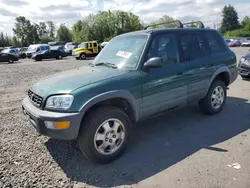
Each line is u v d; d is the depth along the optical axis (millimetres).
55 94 3139
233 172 3000
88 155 3244
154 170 3162
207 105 4945
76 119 3012
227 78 5328
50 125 3045
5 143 4051
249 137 3996
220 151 3559
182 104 4391
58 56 28922
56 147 3896
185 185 2803
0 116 5523
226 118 4930
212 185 2770
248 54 8906
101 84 3262
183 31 4492
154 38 3975
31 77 12344
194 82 4461
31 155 3643
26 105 3549
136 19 56750
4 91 8617
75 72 3812
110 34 53844
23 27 81000
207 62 4695
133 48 3967
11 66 20281
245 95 6699
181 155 3510
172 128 4535
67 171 3213
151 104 3816
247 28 83125
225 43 5391
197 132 4305
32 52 32469
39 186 2879
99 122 3207
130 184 2895
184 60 4332
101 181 2980
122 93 3377
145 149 3750
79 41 58906
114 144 3434
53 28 92188
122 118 3430
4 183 2932
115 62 3967
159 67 3770
